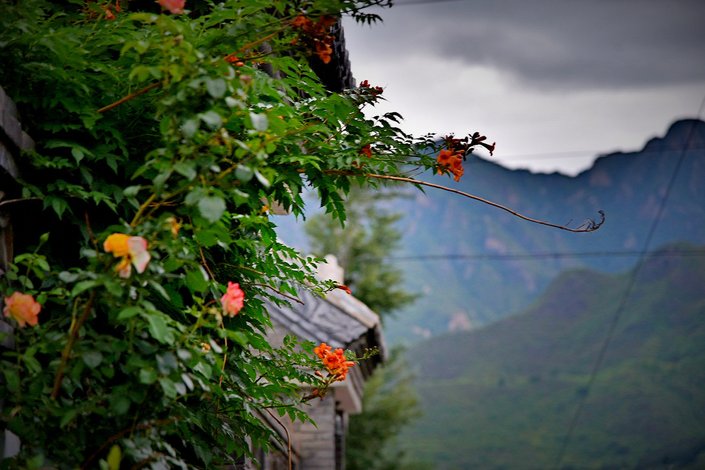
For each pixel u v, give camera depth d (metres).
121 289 4.65
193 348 4.97
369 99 6.41
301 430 16.94
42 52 5.60
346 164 6.25
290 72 6.09
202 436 6.36
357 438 42.03
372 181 6.55
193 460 6.48
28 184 5.47
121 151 5.94
